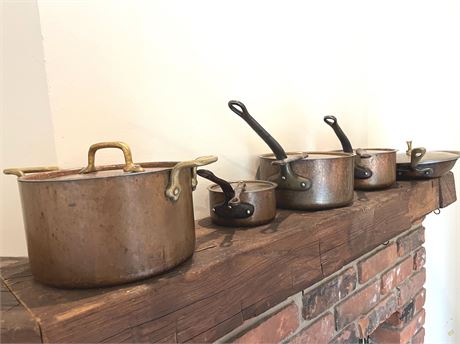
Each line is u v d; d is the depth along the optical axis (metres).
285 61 0.94
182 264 0.46
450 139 1.52
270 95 0.90
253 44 0.85
